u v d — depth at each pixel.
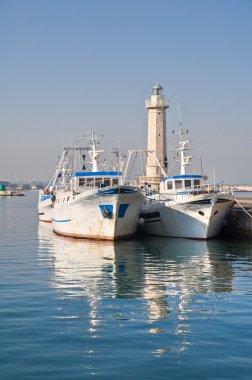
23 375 10.46
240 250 31.48
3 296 17.73
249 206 43.75
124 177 40.53
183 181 39.56
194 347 12.16
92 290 18.92
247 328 13.72
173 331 13.51
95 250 31.38
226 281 20.92
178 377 10.34
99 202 33.91
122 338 12.91
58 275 22.27
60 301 17.02
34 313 15.38
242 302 16.92
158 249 31.81
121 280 21.05
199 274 22.66
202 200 34.81
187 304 16.66
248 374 10.45
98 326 14.00
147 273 22.88
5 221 62.97
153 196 40.47
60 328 13.80
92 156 42.12
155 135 66.44
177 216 36.97
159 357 11.49
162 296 17.91
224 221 38.66
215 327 13.84
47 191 61.78
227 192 38.84
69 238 39.22
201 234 36.38
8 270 23.69
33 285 19.86
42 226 54.59
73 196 36.03
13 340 12.71
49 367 10.91
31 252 30.78
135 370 10.73
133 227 36.84
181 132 40.78
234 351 11.85
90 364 11.08
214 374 10.47
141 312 15.58
